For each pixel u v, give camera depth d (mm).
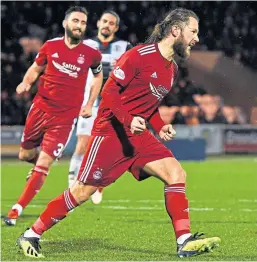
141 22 48406
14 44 46500
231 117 47500
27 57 46281
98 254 11172
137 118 10219
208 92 48406
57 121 15766
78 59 15875
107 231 14031
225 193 23047
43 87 15844
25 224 15305
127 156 10703
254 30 50719
